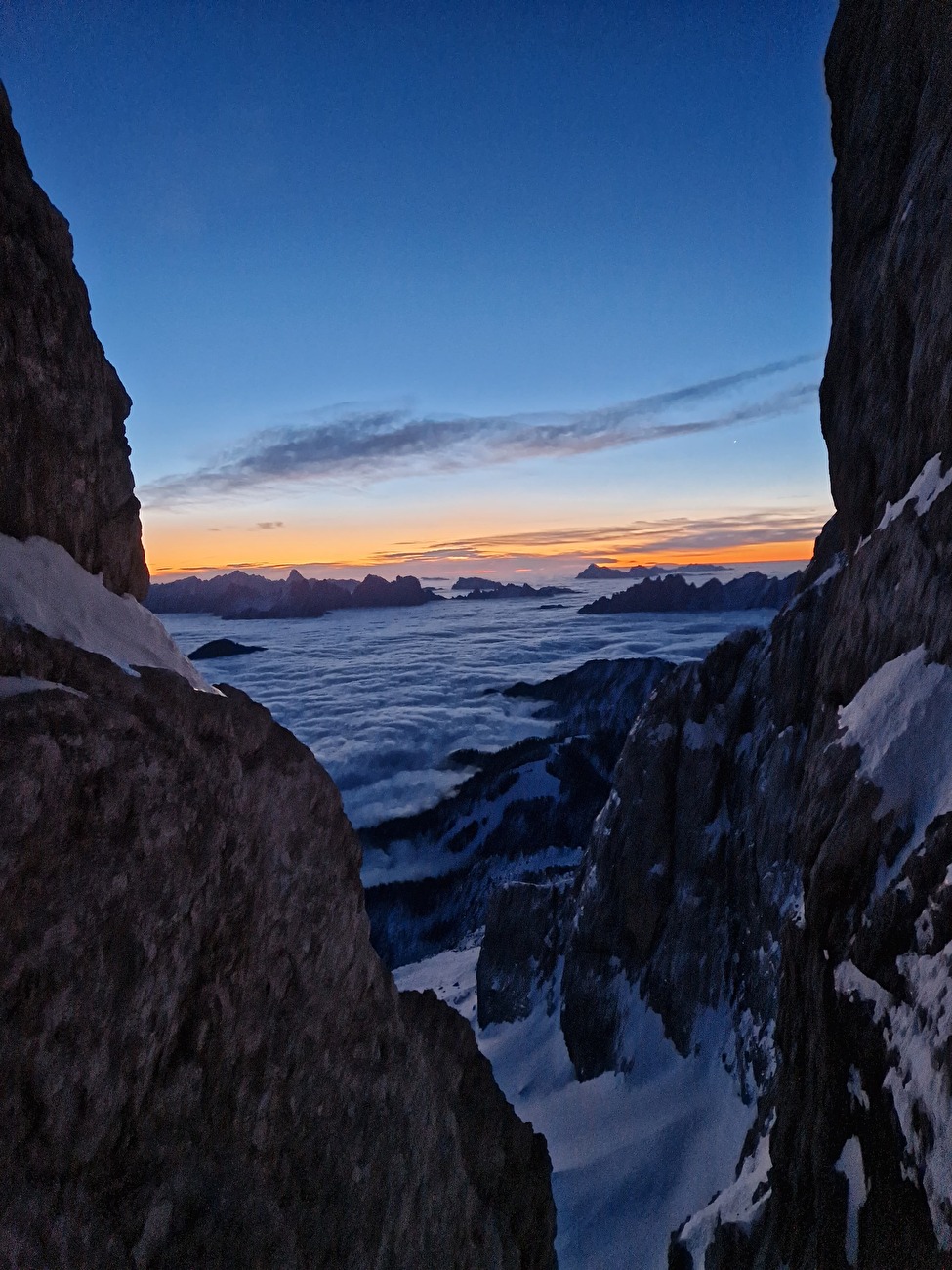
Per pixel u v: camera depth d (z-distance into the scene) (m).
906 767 13.17
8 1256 5.11
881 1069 10.50
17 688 6.28
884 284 20.05
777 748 30.25
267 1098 7.98
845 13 24.23
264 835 8.52
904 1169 9.29
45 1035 5.76
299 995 8.74
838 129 24.81
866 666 16.98
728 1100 28.67
